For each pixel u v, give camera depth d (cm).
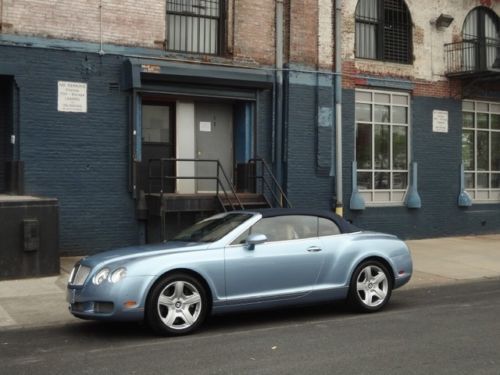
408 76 1689
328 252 792
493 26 1859
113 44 1300
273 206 1451
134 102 1302
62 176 1257
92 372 557
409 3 1700
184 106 1434
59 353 629
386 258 834
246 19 1449
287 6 1499
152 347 646
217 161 1323
